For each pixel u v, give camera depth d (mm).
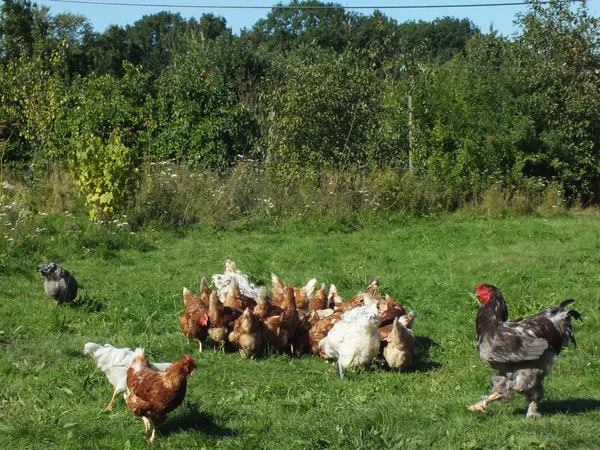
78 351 9719
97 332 10680
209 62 31031
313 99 22500
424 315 12070
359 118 23031
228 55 31344
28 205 17797
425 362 9805
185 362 6848
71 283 11961
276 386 8586
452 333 11117
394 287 13727
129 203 18672
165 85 27141
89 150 18094
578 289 13578
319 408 7863
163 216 18953
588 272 15008
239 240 18094
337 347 9438
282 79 30250
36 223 17125
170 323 11258
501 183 23625
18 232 16203
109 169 18047
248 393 8328
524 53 25953
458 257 16578
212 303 9898
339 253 16875
